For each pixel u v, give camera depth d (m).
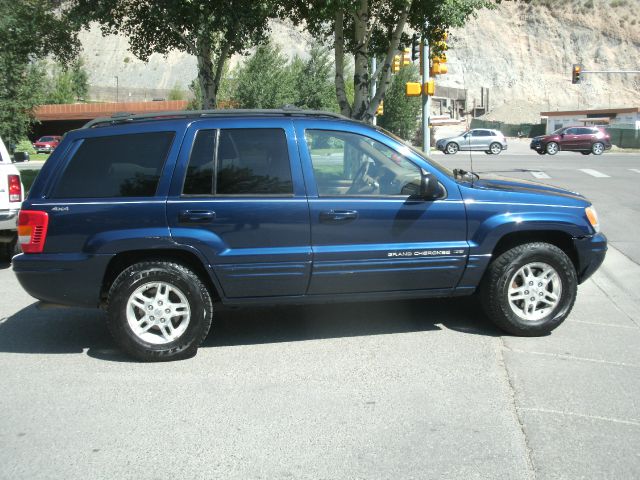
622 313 6.46
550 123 78.88
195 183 5.15
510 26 135.62
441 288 5.51
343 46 20.34
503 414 4.12
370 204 5.27
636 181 20.17
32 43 21.31
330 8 16.22
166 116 5.34
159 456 3.67
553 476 3.39
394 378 4.74
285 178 5.22
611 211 13.60
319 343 5.56
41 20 20.66
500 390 4.49
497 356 5.16
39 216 5.09
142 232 5.05
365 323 6.09
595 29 132.00
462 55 132.38
